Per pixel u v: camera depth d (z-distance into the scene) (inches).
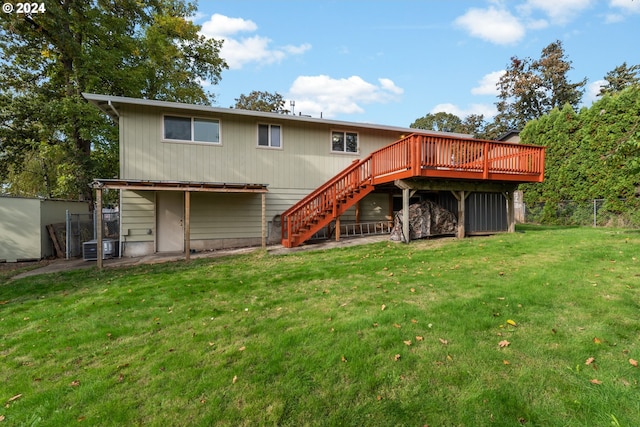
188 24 673.6
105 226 461.4
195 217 409.1
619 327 130.1
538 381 97.4
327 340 127.6
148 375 110.4
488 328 133.2
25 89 528.4
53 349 134.0
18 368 120.3
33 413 93.1
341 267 254.4
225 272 261.3
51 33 466.3
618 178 493.4
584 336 123.3
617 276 194.1
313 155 462.6
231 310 170.7
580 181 550.6
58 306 192.1
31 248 402.9
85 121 492.1
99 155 605.3
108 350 131.4
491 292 173.6
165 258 347.6
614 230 398.9
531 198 645.3
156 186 324.5
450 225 395.2
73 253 440.1
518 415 84.4
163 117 386.0
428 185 363.9
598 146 523.5
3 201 394.9
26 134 537.3
